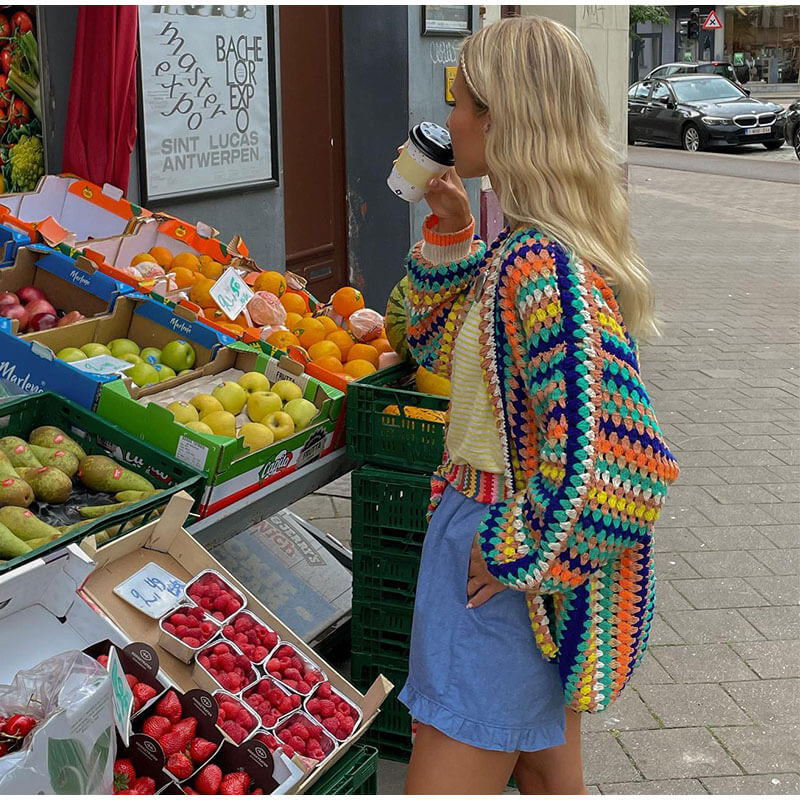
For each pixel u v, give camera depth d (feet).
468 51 6.64
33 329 11.23
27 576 6.98
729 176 65.87
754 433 21.25
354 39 23.12
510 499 6.40
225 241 18.35
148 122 16.21
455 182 8.00
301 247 22.89
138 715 6.93
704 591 14.53
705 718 11.68
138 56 15.79
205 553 8.43
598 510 5.95
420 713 6.98
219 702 7.50
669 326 30.25
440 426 10.21
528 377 6.22
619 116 36.63
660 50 134.51
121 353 10.89
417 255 7.99
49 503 8.73
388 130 23.21
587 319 6.04
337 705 8.09
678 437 20.89
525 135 6.36
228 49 17.69
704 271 38.32
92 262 11.69
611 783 10.50
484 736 6.81
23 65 14.10
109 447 9.38
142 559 8.25
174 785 6.70
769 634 13.48
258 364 10.94
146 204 16.43
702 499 17.78
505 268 6.34
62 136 14.74
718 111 78.07
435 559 7.06
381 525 10.54
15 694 6.32
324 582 12.73
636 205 54.49
